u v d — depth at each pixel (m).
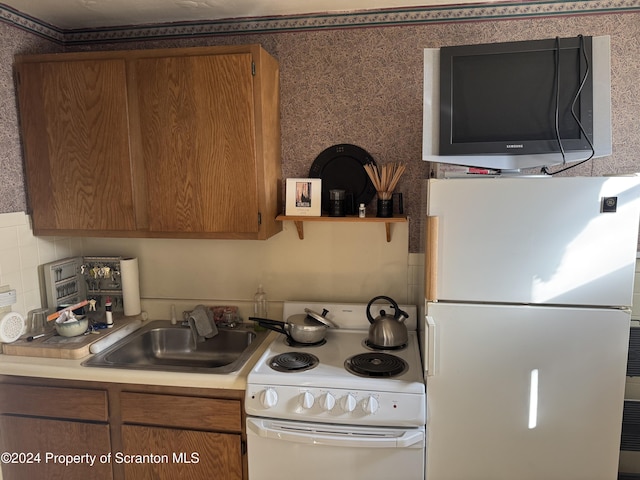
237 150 1.92
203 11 2.10
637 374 1.94
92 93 1.98
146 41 2.25
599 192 1.48
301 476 1.69
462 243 1.56
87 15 2.12
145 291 2.42
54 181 2.07
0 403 1.93
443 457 1.66
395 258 2.21
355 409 1.63
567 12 1.97
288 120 2.21
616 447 1.58
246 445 1.79
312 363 1.81
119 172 2.01
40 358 1.93
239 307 2.35
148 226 2.05
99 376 1.82
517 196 1.52
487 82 1.66
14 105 2.04
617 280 1.51
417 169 2.14
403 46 2.09
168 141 1.96
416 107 2.12
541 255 1.53
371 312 2.19
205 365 2.26
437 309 1.59
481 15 2.03
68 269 2.30
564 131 1.62
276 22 2.16
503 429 1.61
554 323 1.55
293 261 2.29
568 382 1.57
